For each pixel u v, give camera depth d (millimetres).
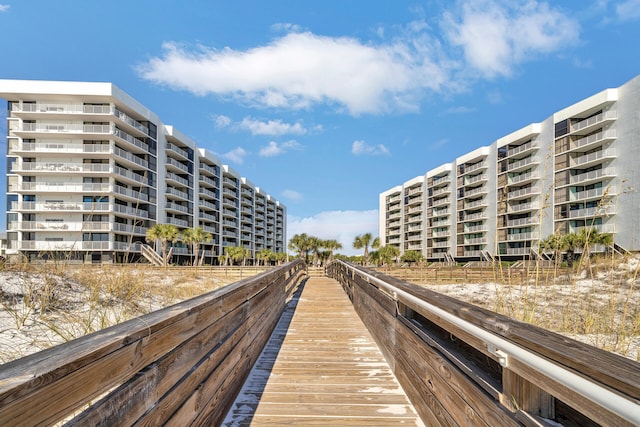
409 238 57094
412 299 2154
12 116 29469
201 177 43875
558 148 30812
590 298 3217
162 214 35750
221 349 2139
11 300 3791
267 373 3146
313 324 5254
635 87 25469
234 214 53406
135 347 1133
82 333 3186
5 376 691
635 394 697
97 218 29344
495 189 38938
